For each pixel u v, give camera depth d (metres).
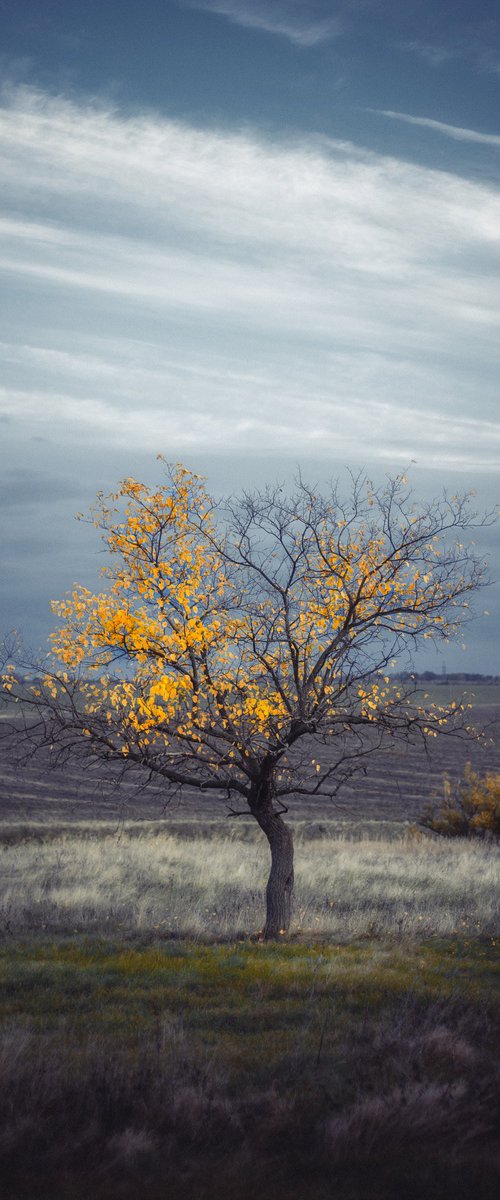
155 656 11.91
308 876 18.67
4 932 12.79
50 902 15.10
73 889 16.61
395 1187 5.02
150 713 11.41
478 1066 6.97
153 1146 5.35
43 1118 5.66
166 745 12.50
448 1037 7.38
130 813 35.03
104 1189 4.87
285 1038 7.77
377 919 14.06
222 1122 5.74
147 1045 7.26
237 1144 5.56
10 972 10.02
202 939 12.62
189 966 10.61
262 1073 6.77
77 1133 5.52
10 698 12.05
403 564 12.46
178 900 15.64
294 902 15.70
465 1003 8.85
